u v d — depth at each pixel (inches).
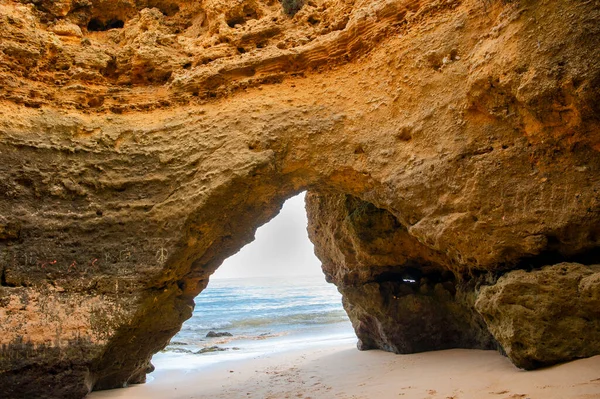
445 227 315.3
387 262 479.2
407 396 270.2
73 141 395.2
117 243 369.4
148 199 386.9
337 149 383.2
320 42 420.5
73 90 422.9
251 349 725.3
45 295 341.7
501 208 293.7
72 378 327.0
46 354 324.8
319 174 388.5
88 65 442.9
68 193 376.8
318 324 1139.3
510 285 273.6
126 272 359.9
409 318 458.0
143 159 401.1
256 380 422.9
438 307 450.3
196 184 381.7
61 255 356.5
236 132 400.8
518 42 271.7
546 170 282.0
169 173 394.0
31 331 327.0
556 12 254.8
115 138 406.3
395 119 363.9
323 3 461.4
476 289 340.5
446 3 354.9
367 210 467.5
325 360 503.8
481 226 300.2
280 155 392.2
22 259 346.9
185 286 414.9
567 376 233.1
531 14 266.1
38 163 376.2
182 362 603.2
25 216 358.0
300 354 595.2
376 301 475.2
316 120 394.9
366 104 382.9
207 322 1250.0
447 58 338.6
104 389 386.3
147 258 364.2
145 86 458.3
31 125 387.2
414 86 355.6
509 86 279.0
